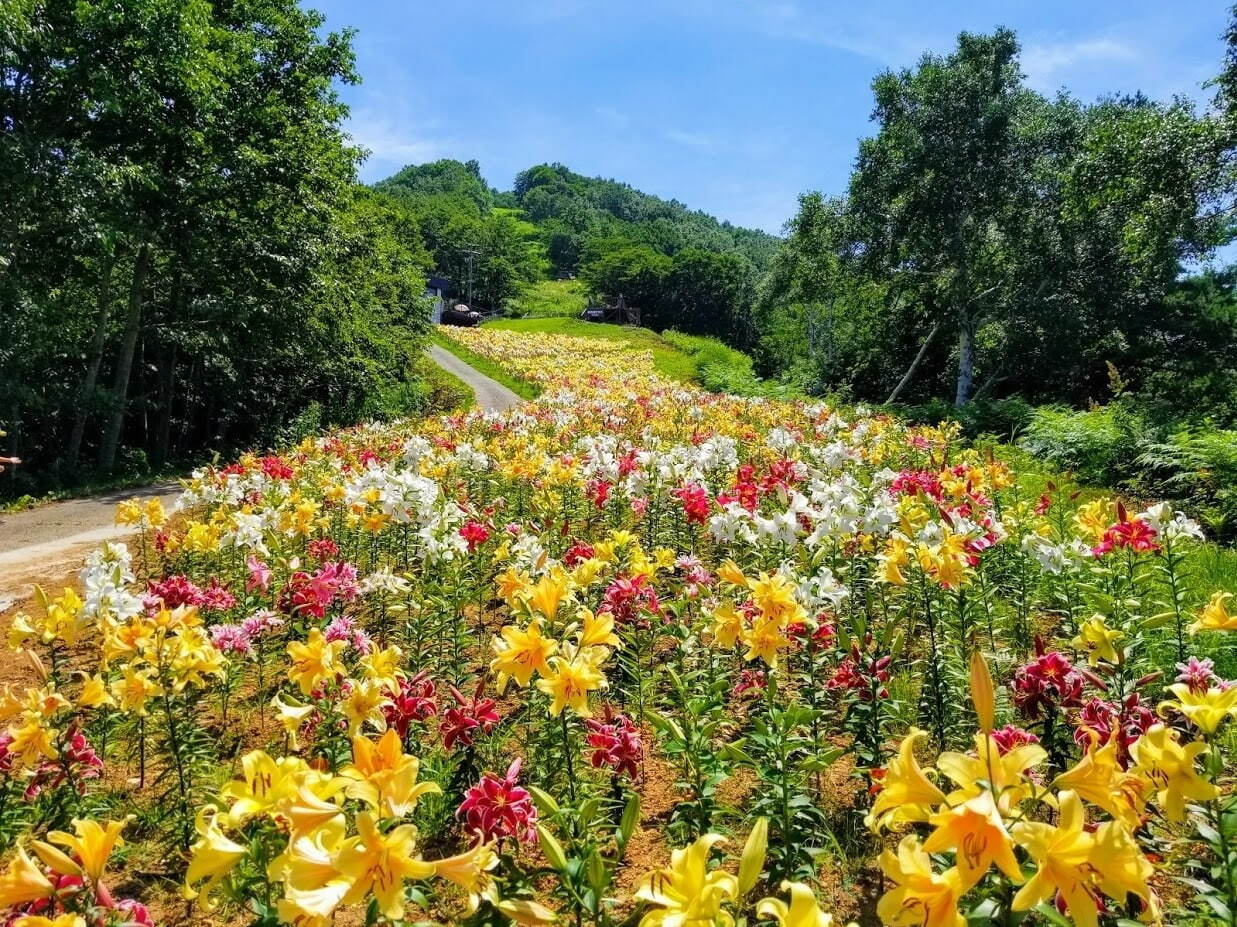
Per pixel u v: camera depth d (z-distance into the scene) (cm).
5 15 1362
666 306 10012
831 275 2819
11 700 301
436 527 533
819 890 279
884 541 488
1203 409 1619
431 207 12912
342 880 143
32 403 1616
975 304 2477
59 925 156
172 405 2697
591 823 275
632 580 427
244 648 415
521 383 3775
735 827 321
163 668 340
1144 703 322
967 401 2369
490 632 539
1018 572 518
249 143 1875
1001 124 2309
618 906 264
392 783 166
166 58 1578
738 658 451
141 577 728
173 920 287
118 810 354
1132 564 455
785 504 545
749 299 9519
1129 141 1573
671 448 1008
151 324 2041
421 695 313
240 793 177
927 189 2378
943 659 386
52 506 1373
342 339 2384
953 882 132
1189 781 166
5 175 1398
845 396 2958
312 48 2011
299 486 887
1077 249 2228
